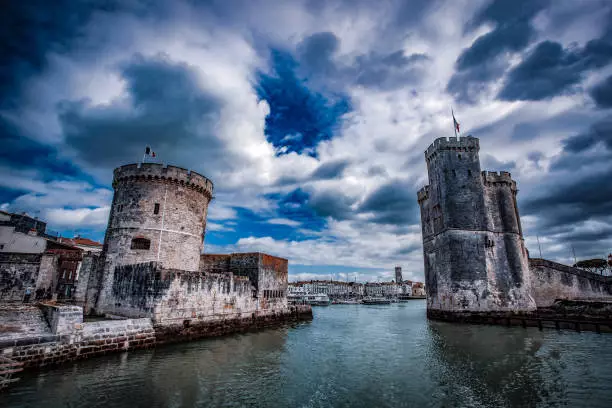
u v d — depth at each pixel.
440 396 15.89
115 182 38.50
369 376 19.39
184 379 18.08
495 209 51.78
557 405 14.54
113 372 18.81
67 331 20.27
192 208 39.84
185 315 29.48
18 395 14.82
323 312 81.12
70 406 13.91
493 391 16.45
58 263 41.78
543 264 53.25
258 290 41.78
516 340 30.28
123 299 31.16
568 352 24.69
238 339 31.45
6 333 18.08
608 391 16.14
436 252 51.25
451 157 50.94
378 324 48.09
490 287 46.41
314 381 18.41
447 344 29.05
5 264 39.91
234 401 15.16
